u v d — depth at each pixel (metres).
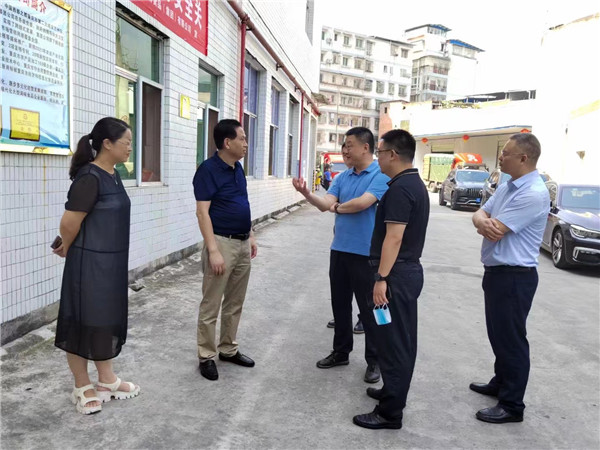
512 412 3.07
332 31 65.12
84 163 2.75
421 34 78.31
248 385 3.37
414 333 2.91
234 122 3.34
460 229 12.91
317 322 4.79
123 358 3.65
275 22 11.54
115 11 4.86
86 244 2.72
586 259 7.73
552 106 18.50
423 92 74.25
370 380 3.52
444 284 6.70
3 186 3.41
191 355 3.78
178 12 6.20
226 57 8.23
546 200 3.03
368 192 3.45
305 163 19.36
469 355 4.16
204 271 3.42
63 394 3.04
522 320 3.05
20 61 3.44
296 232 10.61
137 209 5.48
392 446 2.74
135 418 2.84
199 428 2.78
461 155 28.48
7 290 3.52
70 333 2.75
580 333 4.91
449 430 2.95
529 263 3.03
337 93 66.00
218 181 3.34
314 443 2.71
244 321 4.70
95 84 4.51
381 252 2.86
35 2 3.56
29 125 3.57
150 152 6.04
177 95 6.36
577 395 3.52
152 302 4.98
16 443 2.52
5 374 3.23
